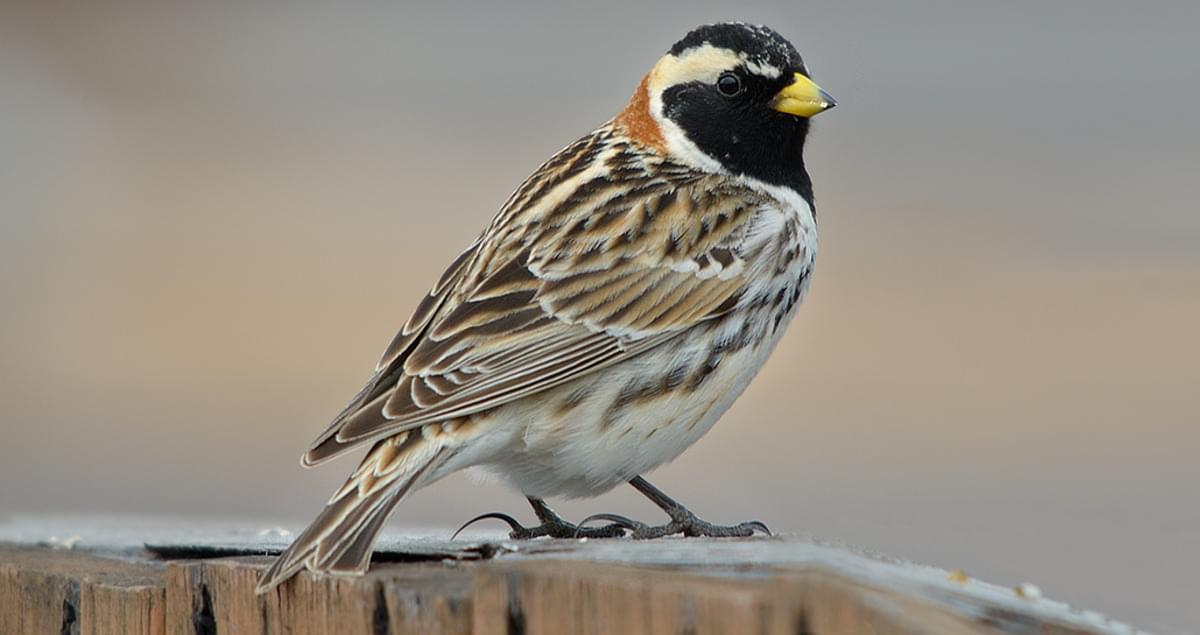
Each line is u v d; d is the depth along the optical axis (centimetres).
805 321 2084
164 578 814
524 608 666
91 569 871
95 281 2320
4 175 2638
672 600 635
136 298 2258
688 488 1631
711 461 1700
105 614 823
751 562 697
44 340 2125
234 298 2211
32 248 2428
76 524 1114
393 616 727
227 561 816
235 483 1670
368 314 2148
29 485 1655
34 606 864
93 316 2212
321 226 2405
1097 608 1253
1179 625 1220
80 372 2031
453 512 1593
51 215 2522
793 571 668
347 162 2597
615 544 793
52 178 2614
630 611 643
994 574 1334
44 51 3006
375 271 2264
